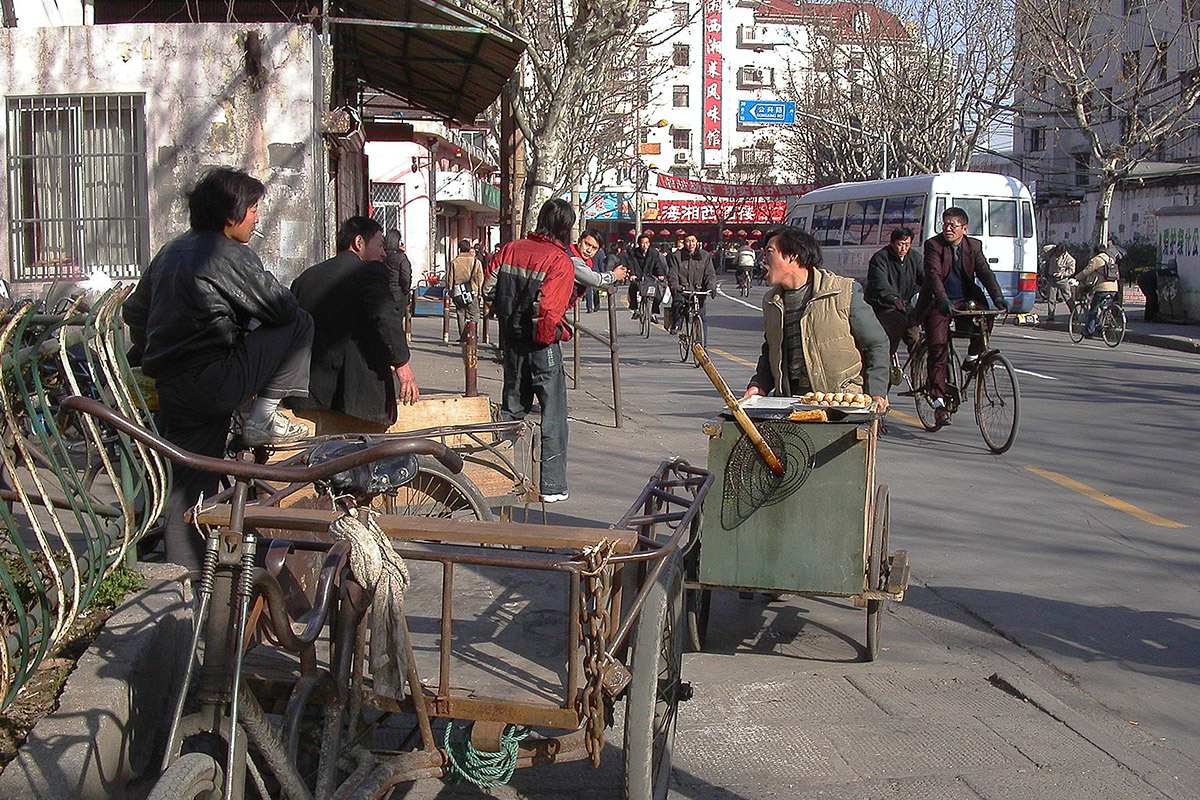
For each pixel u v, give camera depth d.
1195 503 8.30
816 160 54.84
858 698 4.80
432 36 11.32
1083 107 31.56
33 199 10.06
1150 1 38.25
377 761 3.18
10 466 3.52
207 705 2.98
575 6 15.27
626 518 3.94
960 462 9.75
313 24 10.34
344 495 3.13
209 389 4.67
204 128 9.96
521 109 16.08
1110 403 13.32
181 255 4.71
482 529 3.44
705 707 4.69
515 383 7.67
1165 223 28.03
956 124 38.56
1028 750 4.31
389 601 3.06
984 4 35.66
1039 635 5.61
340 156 12.11
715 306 34.75
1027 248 26.25
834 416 5.08
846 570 4.88
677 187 70.81
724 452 4.96
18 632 3.78
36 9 11.77
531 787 4.00
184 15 13.06
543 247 7.52
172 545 4.74
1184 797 3.96
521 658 3.65
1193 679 5.11
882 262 10.66
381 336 6.04
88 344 4.10
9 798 3.10
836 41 47.00
